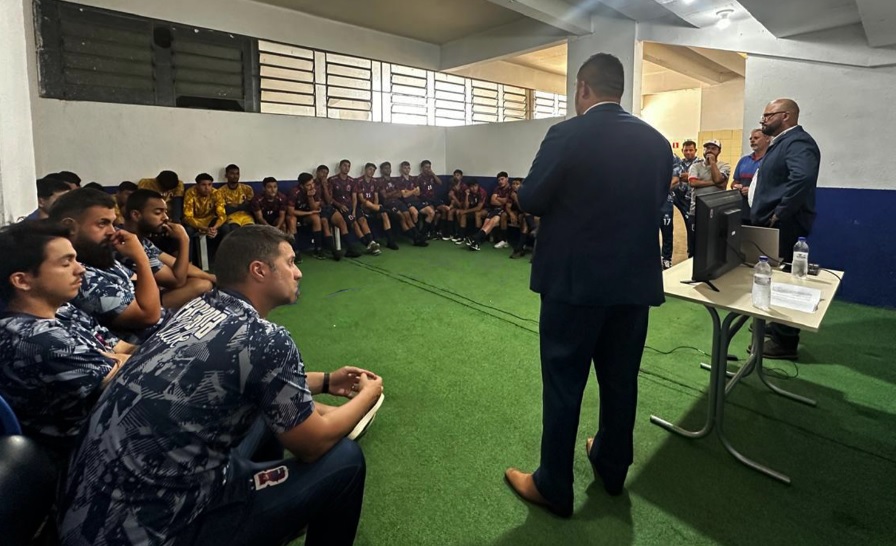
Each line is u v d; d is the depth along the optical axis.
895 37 3.42
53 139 4.50
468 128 7.42
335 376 1.40
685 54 7.27
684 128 9.79
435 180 7.38
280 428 1.00
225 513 0.96
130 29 4.88
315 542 1.22
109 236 1.71
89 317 1.51
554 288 1.40
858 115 3.80
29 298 1.11
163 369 0.89
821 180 4.02
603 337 1.51
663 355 2.86
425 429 2.06
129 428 0.86
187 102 5.32
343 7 5.91
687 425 2.11
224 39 5.51
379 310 3.69
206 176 5.08
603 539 1.47
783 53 4.09
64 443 1.11
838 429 2.06
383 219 6.32
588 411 2.22
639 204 1.36
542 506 1.61
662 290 1.44
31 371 1.05
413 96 7.45
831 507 1.60
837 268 4.02
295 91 6.17
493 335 3.17
